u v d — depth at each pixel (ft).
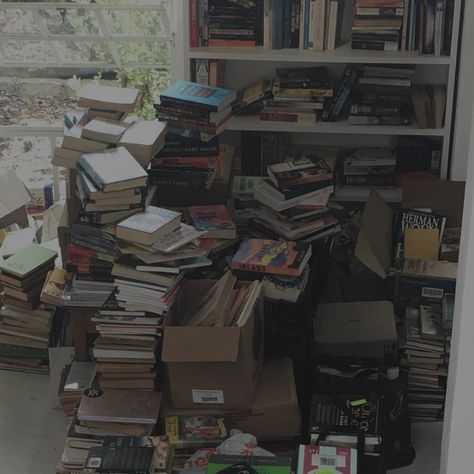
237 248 12.19
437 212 12.92
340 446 9.94
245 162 14.25
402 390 11.04
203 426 10.31
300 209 12.20
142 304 10.34
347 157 14.08
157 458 9.43
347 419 10.16
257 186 12.45
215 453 9.96
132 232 10.41
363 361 11.16
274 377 10.88
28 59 13.84
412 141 14.07
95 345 10.45
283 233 12.24
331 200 13.94
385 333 11.41
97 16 13.16
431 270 11.98
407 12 13.15
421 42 13.19
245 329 10.02
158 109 12.26
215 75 13.67
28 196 13.70
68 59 13.89
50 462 11.02
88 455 9.30
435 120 13.53
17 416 11.75
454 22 12.96
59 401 11.62
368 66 13.61
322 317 11.82
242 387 10.29
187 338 9.87
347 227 13.85
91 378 11.28
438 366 11.48
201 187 12.44
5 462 11.00
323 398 10.48
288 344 11.23
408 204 13.00
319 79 13.51
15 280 12.11
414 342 11.37
